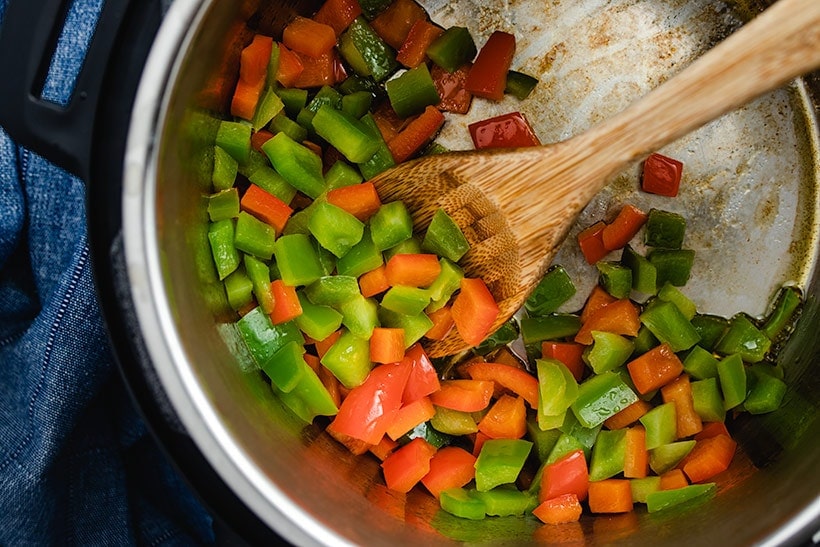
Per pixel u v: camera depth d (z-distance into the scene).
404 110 0.39
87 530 0.40
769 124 0.40
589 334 0.39
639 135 0.33
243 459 0.32
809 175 0.40
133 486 0.42
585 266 0.40
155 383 0.33
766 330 0.40
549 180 0.35
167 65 0.31
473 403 0.38
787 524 0.33
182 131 0.33
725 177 0.40
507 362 0.40
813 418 0.37
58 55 0.38
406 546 0.34
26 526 0.39
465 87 0.39
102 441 0.41
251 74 0.36
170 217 0.33
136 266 0.32
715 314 0.40
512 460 0.38
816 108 0.39
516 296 0.37
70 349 0.39
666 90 0.32
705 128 0.40
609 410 0.38
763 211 0.40
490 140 0.39
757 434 0.39
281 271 0.36
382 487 0.38
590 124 0.39
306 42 0.38
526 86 0.39
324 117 0.37
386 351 0.36
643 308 0.40
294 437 0.36
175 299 0.32
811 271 0.40
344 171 0.37
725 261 0.40
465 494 0.38
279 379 0.36
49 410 0.39
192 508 0.42
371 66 0.39
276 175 0.37
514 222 0.36
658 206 0.40
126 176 0.31
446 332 0.38
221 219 0.36
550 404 0.38
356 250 0.37
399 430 0.38
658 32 0.39
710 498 0.37
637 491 0.38
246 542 0.34
